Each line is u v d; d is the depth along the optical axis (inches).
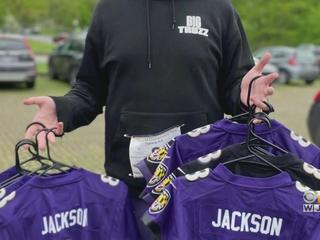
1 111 427.2
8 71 571.5
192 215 76.9
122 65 93.5
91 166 266.7
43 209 77.5
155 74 92.7
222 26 97.5
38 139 81.9
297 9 1131.9
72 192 79.9
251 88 87.0
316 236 75.5
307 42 1126.4
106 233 81.8
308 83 821.9
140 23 94.0
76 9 1529.3
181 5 94.8
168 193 77.5
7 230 75.0
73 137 330.3
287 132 86.3
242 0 1146.0
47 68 805.9
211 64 95.2
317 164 86.0
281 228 76.4
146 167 89.8
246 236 76.9
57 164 81.7
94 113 101.7
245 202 76.6
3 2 922.7
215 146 87.5
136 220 90.0
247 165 80.9
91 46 99.3
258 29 1127.6
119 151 95.7
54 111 90.4
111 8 96.6
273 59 810.8
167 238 78.0
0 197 76.5
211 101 95.6
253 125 84.6
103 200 81.8
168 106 92.7
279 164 79.7
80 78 101.9
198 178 77.2
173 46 92.8
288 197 76.0
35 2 1026.1
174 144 86.8
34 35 2030.0
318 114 275.0
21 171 82.7
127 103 93.9
